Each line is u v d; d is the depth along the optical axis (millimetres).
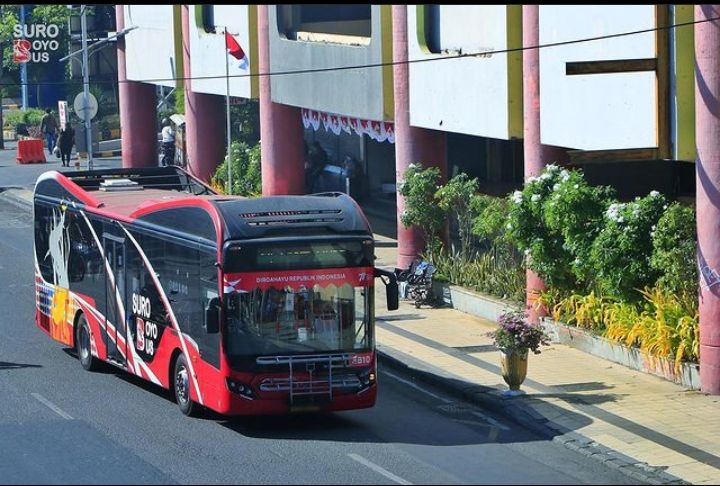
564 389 24703
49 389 25875
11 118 84500
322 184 52438
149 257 24781
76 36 64500
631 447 20922
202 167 53594
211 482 18609
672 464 20031
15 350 30172
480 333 30250
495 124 31516
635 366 26219
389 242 43031
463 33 33031
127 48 59031
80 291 28375
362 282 22203
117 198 28375
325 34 42594
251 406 21609
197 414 23484
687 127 25344
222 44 49000
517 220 28484
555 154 29750
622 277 25844
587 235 26781
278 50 44156
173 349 23750
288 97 43750
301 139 45906
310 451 20656
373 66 37188
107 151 71688
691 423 22297
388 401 24719
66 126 64250
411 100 35344
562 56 28422
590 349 27641
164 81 55281
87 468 19484
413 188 34125
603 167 37062
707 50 23500
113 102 80312
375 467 19578
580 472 19609
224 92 49469
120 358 26422
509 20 30609
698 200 24062
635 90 26172
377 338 29781
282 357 21703
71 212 29031
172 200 24062
